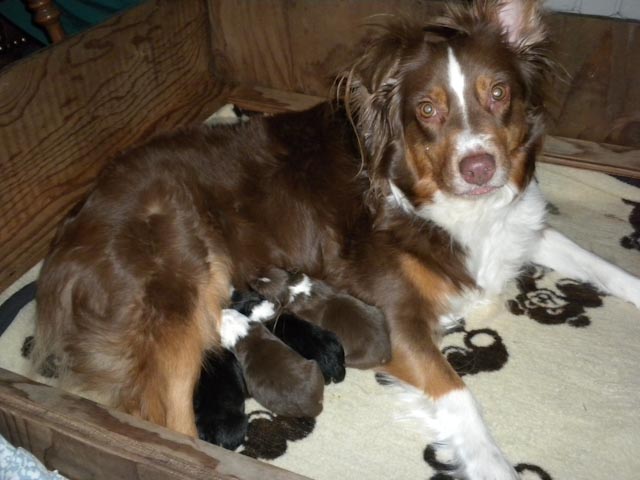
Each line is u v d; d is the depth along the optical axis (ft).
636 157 3.63
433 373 2.71
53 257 2.75
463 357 2.90
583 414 2.65
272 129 3.07
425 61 2.61
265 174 2.99
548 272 3.23
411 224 2.86
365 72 2.69
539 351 2.89
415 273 2.84
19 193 3.14
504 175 2.56
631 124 3.63
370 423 2.71
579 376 2.79
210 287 2.83
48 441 2.16
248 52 4.26
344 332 2.78
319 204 3.00
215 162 2.96
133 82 3.68
